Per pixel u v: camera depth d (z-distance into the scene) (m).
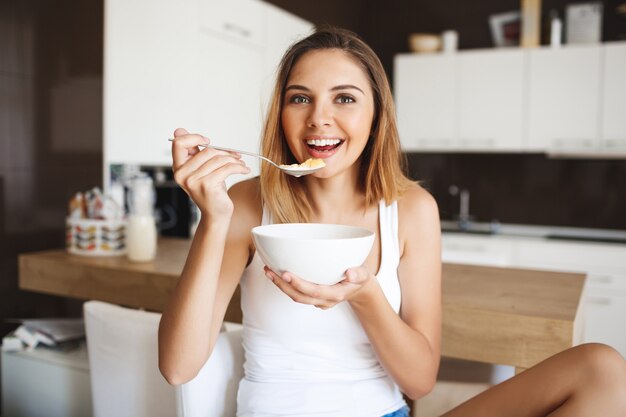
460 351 1.22
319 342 1.03
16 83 2.06
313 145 1.03
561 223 3.83
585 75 3.47
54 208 2.22
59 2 2.19
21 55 2.07
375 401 1.03
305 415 0.99
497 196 4.00
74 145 2.26
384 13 4.33
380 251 1.09
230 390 1.13
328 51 1.02
